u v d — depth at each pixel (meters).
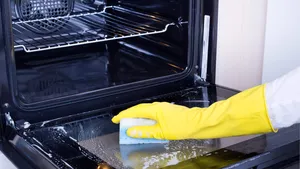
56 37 1.67
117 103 1.30
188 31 1.38
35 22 1.62
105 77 1.45
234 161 0.96
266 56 1.34
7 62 1.11
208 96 1.34
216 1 1.35
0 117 1.13
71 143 1.08
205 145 1.06
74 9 1.70
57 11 1.66
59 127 1.17
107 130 1.15
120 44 1.78
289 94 0.89
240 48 1.42
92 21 1.74
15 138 1.11
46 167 0.98
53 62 1.61
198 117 1.01
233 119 0.95
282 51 1.31
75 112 1.24
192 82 1.42
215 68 1.42
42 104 1.18
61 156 1.00
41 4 1.61
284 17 1.28
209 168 0.94
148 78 1.42
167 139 1.05
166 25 1.43
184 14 1.39
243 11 1.38
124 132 1.08
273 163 1.02
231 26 1.40
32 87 1.36
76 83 1.40
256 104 0.92
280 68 1.33
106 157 1.02
